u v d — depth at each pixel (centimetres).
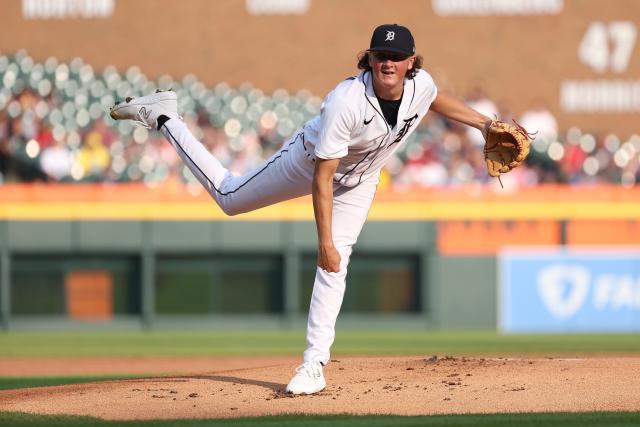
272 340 4656
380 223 5131
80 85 5575
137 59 6175
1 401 1928
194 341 4622
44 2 6138
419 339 4703
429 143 5531
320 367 1847
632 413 1677
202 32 6206
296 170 1820
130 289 5112
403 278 5191
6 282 5016
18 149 5341
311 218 5088
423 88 1731
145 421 1652
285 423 1591
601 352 4019
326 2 6256
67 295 5091
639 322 5212
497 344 4441
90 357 3944
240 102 5653
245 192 1888
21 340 4681
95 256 5100
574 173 5609
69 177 5350
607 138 6128
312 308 1838
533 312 5184
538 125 6006
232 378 2031
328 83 6238
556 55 6281
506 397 1819
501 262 5175
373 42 1634
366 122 1688
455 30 6281
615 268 5209
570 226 5200
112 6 6159
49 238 5022
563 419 1617
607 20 6300
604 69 6288
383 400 1805
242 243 5072
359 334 4997
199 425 1590
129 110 2016
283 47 6234
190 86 5775
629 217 5216
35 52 6122
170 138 1981
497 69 6272
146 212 5047
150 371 3403
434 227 5150
